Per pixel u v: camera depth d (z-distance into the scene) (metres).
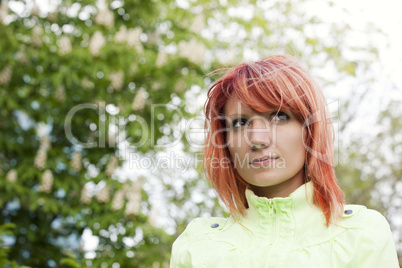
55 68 4.23
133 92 4.09
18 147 4.32
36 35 4.15
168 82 3.99
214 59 4.17
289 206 1.16
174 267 1.27
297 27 4.73
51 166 4.09
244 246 1.19
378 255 1.06
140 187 3.60
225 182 1.31
